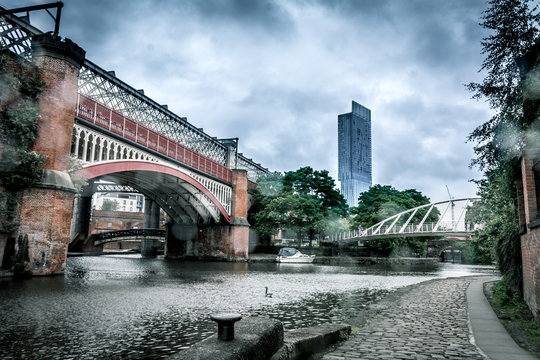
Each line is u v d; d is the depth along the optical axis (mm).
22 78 20344
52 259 20812
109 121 27062
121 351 7855
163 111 37688
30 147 20906
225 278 25266
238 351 3496
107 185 58094
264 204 56688
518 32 8031
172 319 11047
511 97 8805
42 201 20656
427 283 21547
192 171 40312
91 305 13086
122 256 56125
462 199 60688
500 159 10445
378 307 12055
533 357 5844
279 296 16703
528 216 9523
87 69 27734
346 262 54750
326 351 6289
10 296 14469
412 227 56031
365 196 71438
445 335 7684
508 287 13844
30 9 22297
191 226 50531
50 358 7359
